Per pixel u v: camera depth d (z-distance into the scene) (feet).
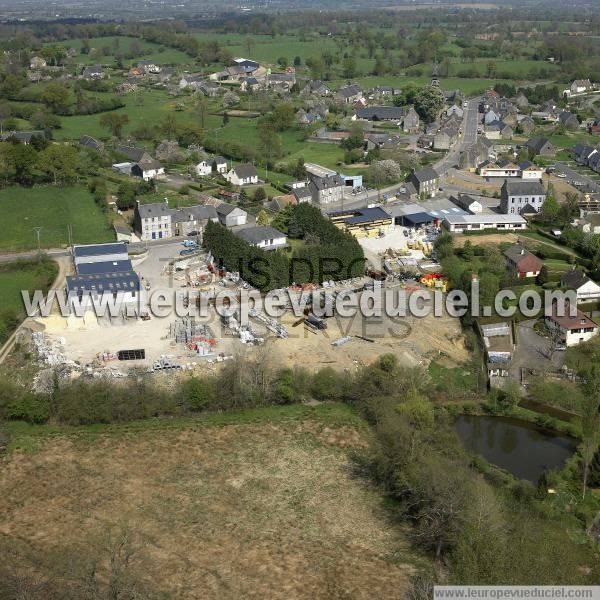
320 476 382.83
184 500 361.92
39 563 314.96
